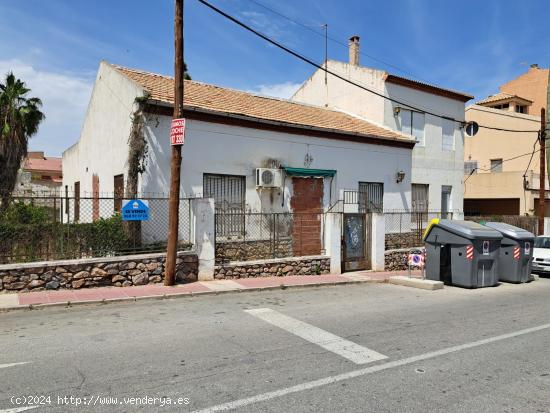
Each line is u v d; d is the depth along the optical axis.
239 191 13.25
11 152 22.31
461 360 5.45
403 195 17.81
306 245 14.28
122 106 12.87
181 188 12.02
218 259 11.56
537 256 14.25
